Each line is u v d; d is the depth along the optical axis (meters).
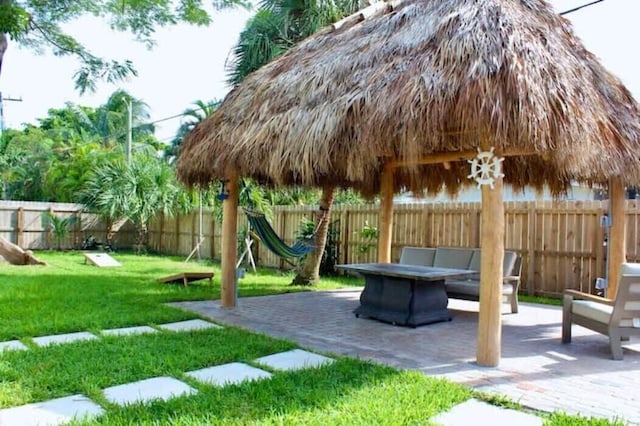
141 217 16.47
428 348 5.00
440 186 8.76
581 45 5.77
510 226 9.26
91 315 6.02
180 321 6.01
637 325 4.73
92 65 10.64
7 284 8.52
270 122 5.62
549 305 7.92
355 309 7.04
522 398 3.54
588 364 4.50
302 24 9.34
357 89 4.84
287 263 12.44
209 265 13.27
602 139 4.74
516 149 4.41
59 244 16.81
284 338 5.24
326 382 3.70
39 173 22.69
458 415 3.20
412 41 4.88
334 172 6.79
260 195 12.79
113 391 3.51
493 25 4.29
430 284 6.37
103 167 17.28
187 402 3.26
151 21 10.41
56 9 10.02
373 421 2.99
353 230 11.56
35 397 3.34
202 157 6.41
